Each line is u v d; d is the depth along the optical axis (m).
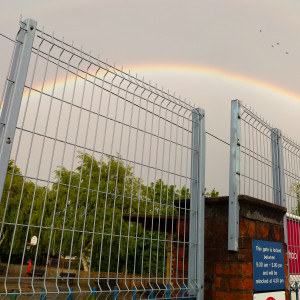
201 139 3.33
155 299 2.48
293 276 4.44
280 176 4.51
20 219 9.48
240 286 3.13
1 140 1.96
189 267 3.07
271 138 4.71
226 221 3.40
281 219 4.10
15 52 2.15
